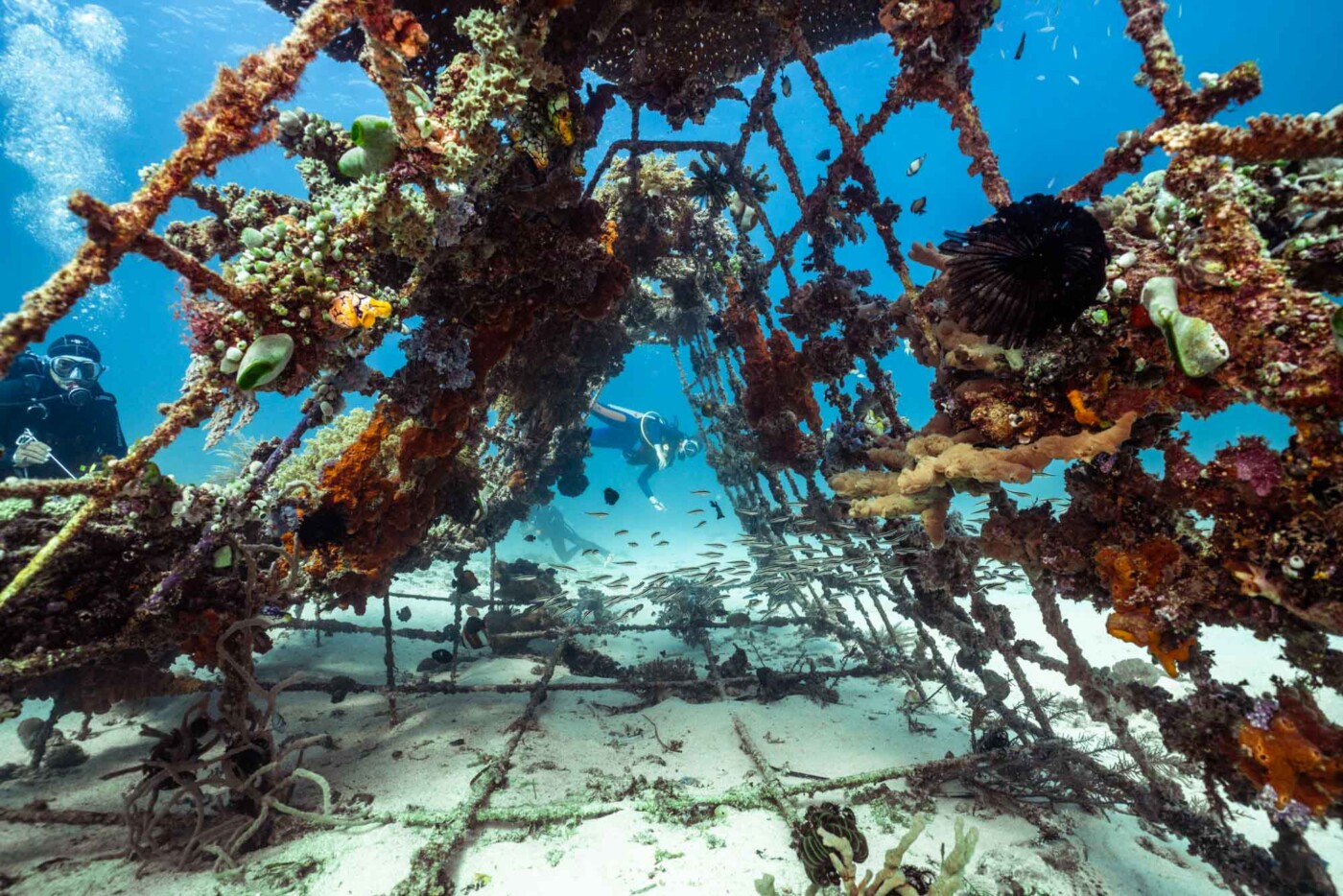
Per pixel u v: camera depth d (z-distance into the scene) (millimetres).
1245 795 3021
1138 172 3234
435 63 4500
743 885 3537
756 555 9055
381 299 3758
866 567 5520
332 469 4840
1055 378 3260
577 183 4285
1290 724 2725
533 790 4496
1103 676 3795
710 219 7465
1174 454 3043
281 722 5543
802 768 4895
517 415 8938
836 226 5188
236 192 4344
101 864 3629
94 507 3078
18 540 3447
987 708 5160
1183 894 3605
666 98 5055
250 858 3691
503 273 4449
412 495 5227
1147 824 4211
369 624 9414
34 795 4465
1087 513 3453
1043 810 4281
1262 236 2676
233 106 2648
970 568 4496
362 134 3119
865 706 6316
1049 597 3859
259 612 4070
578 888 3500
